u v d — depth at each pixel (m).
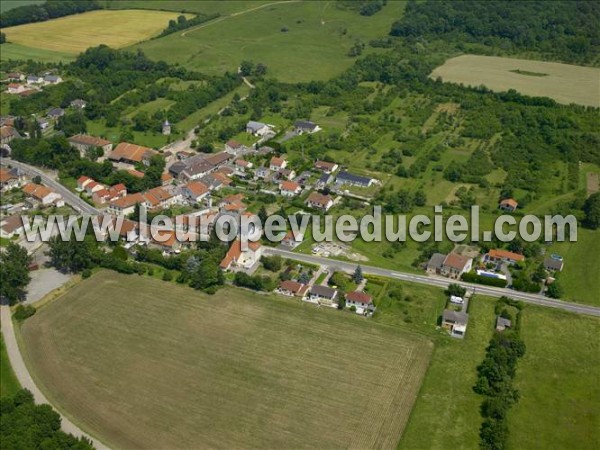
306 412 162.50
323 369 177.12
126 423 158.50
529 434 157.00
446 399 166.75
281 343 187.25
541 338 191.00
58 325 194.75
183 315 199.75
